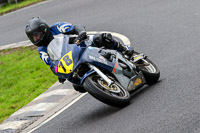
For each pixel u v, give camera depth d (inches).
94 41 842.8
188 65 989.2
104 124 764.6
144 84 885.2
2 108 1186.0
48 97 1104.2
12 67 1561.3
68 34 856.9
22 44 1872.5
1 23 2564.0
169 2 1831.9
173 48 1198.9
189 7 1664.6
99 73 770.2
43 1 2955.2
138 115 745.0
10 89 1353.3
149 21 1616.6
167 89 847.1
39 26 810.2
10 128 990.4
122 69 837.2
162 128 655.1
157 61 1118.4
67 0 2669.8
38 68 1492.4
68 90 1099.9
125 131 691.4
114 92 785.6
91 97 985.5
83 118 860.0
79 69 795.4
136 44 1369.3
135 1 2037.4
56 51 804.6
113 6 2064.5
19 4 3144.7
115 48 890.7
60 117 933.8
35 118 1004.6
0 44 2012.8
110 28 1676.9
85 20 1942.7
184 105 724.7
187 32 1337.4
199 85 813.9
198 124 631.8
